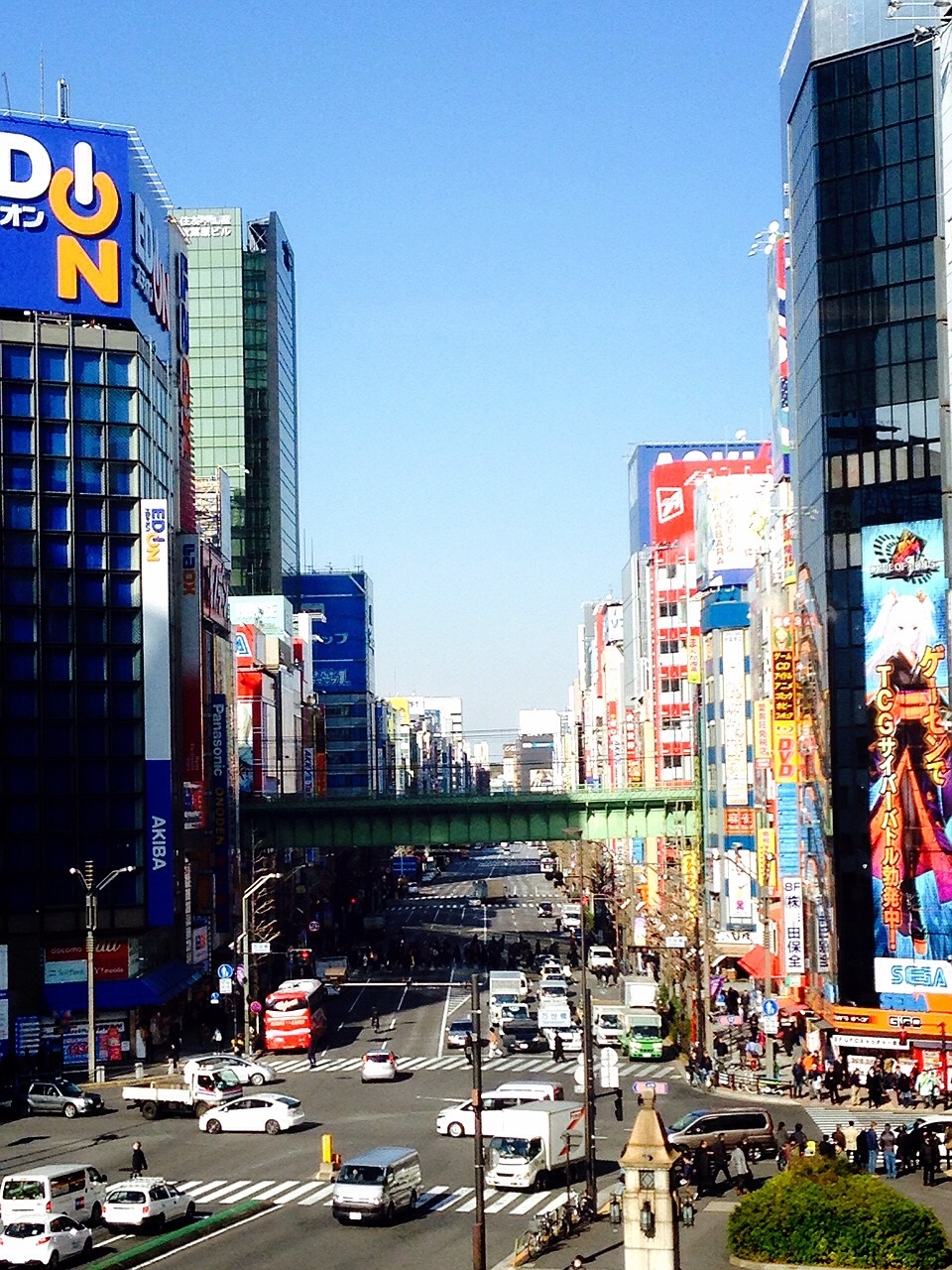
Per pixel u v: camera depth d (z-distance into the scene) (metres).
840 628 79.19
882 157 79.56
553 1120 54.53
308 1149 60.28
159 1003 87.19
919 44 78.38
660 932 111.81
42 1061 85.00
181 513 109.62
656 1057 83.12
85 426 90.69
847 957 77.62
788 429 93.12
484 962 127.25
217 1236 46.19
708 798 116.31
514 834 119.75
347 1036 96.56
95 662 90.00
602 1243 44.09
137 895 88.75
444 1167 56.59
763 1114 56.16
